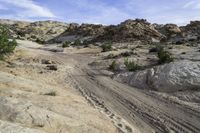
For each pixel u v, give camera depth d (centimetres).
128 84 2973
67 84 2769
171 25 12606
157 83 2689
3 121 1012
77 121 1282
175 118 1722
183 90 2478
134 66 3578
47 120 1167
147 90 2658
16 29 17638
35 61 4362
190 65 2847
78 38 13688
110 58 5272
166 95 2394
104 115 1664
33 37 14238
